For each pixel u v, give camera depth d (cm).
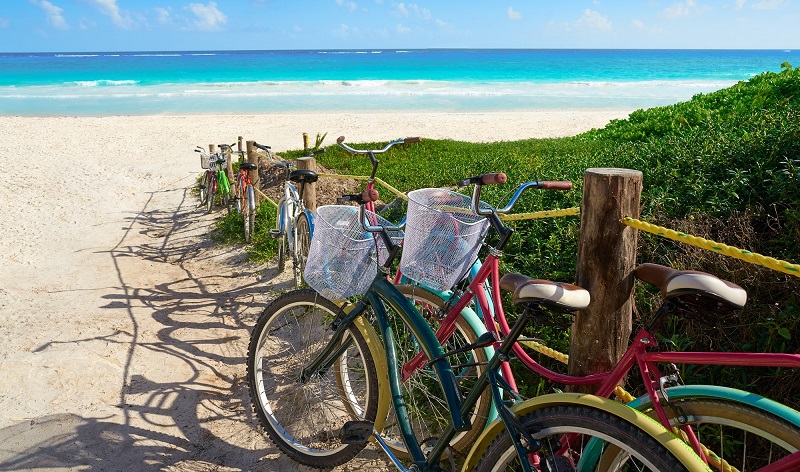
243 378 405
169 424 353
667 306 187
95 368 414
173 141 1720
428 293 300
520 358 258
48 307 534
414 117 2450
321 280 282
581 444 238
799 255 325
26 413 362
